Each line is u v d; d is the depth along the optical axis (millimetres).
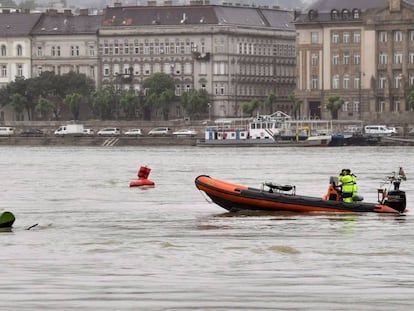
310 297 79688
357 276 87875
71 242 106062
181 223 121688
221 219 123875
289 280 86312
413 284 84562
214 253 98812
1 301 78562
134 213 133500
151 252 99562
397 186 126062
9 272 89938
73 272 89875
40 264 93500
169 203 146750
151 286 83875
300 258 96312
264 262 94188
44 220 126000
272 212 125438
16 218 128500
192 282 85500
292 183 185375
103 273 89375
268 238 108750
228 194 125625
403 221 119938
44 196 160875
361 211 124938
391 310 75438
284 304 77312
